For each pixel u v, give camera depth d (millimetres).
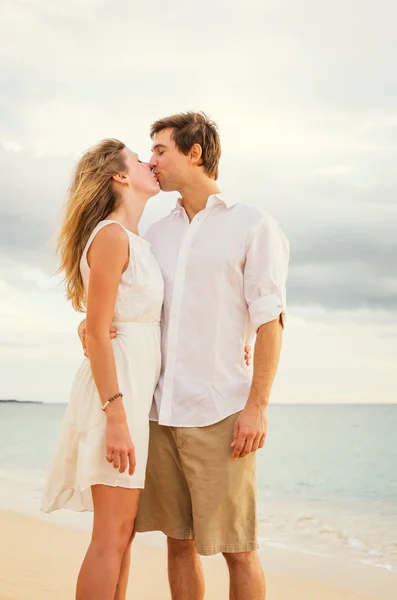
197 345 2863
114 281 2688
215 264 2867
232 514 2814
